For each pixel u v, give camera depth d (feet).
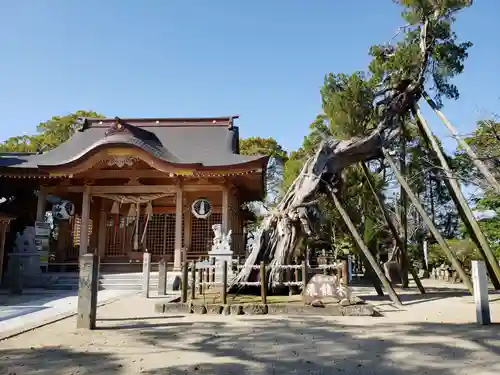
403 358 18.03
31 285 59.93
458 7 42.86
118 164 71.87
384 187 65.41
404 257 52.26
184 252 69.31
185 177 73.82
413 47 45.60
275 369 16.57
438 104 47.26
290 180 69.31
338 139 46.68
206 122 91.86
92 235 85.10
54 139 115.55
